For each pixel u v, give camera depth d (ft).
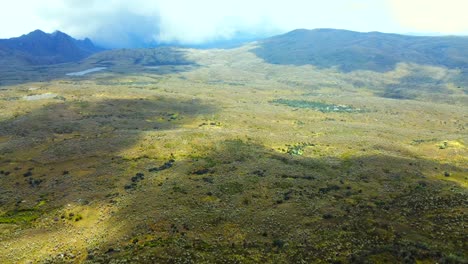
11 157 430.20
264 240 234.58
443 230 231.71
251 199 307.78
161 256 213.05
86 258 220.43
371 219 256.73
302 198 310.45
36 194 328.70
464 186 355.77
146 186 338.34
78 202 306.96
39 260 221.66
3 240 250.78
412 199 296.71
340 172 394.11
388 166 417.49
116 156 429.79
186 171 378.32
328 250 214.90
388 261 195.42
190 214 273.33
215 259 210.38
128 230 252.01
